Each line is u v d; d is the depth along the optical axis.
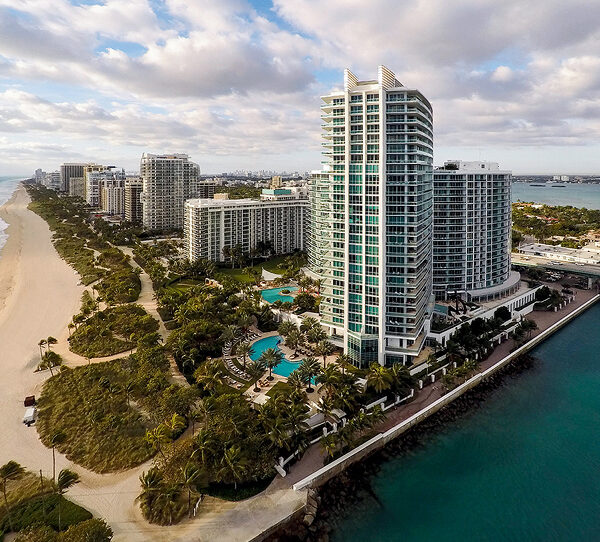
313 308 181.25
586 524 82.00
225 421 92.56
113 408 109.69
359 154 130.50
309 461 94.81
